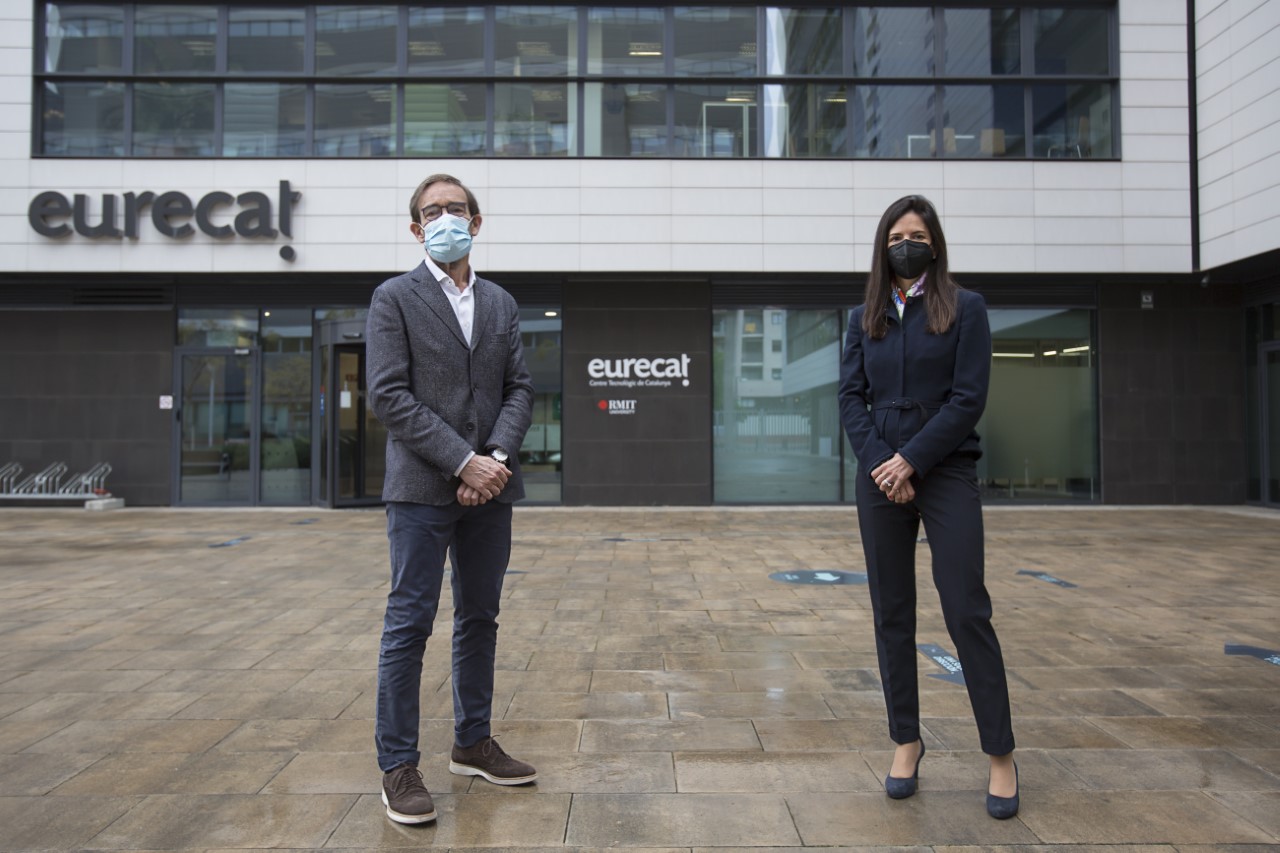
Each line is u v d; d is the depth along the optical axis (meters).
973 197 12.47
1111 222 12.42
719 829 2.51
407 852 2.37
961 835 2.47
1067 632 5.06
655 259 12.42
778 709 3.64
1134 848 2.39
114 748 3.20
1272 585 6.61
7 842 2.43
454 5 12.72
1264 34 10.95
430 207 2.82
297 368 12.99
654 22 12.76
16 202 12.16
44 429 12.78
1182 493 12.86
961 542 2.60
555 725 3.45
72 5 12.55
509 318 2.92
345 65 12.69
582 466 12.79
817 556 8.11
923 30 12.73
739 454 12.98
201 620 5.44
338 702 3.77
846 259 12.45
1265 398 12.57
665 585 6.60
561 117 12.69
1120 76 12.52
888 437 2.70
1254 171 11.17
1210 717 3.53
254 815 2.61
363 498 13.07
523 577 6.95
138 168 12.25
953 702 3.72
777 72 12.71
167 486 12.80
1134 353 12.92
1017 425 13.03
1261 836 2.46
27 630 5.16
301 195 12.33
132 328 12.84
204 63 12.65
